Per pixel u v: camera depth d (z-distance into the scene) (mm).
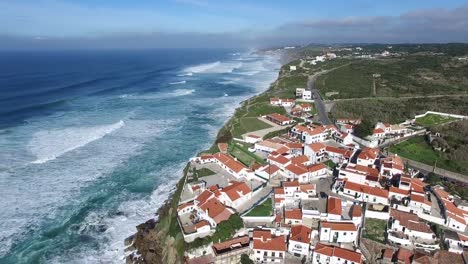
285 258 51094
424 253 50094
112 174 78875
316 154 80562
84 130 107188
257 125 108875
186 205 61188
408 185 64625
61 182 74375
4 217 61688
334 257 49094
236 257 50844
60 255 54031
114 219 62844
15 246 55281
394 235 53719
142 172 80250
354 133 97625
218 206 58312
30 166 80750
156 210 65750
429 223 57812
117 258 54031
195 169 77062
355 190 64312
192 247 51156
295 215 56906
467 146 86188
